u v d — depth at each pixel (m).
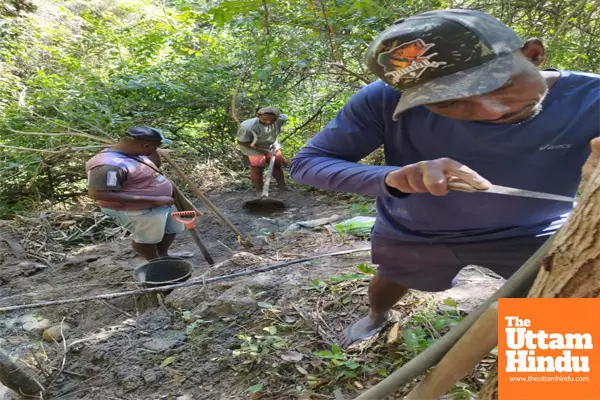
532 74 1.15
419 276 2.05
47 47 7.68
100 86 6.89
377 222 2.06
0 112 6.07
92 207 6.13
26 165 5.93
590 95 1.37
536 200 1.61
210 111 7.40
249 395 2.21
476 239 1.81
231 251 4.55
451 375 1.06
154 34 7.65
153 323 2.95
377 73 1.26
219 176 7.05
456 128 1.47
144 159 3.71
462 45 1.11
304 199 6.09
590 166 1.04
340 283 2.96
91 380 2.54
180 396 2.29
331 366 2.25
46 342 3.00
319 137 1.62
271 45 4.38
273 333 2.54
